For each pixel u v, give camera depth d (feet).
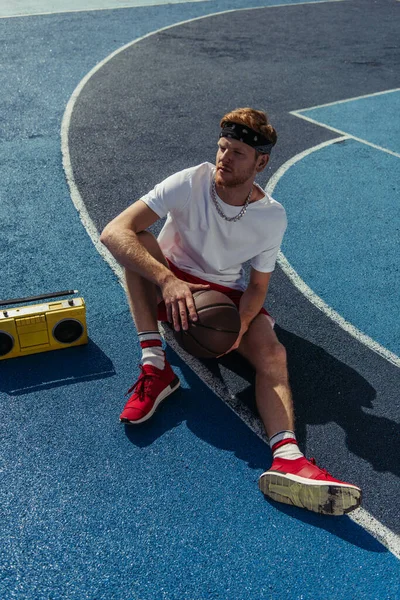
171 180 12.18
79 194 20.43
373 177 23.32
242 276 13.67
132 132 25.21
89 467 11.40
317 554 10.32
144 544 10.23
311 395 13.32
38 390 12.84
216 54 35.70
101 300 15.53
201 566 9.98
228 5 46.52
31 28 37.47
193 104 28.50
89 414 12.43
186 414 12.64
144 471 11.43
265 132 11.35
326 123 27.96
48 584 9.53
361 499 10.61
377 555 10.38
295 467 10.75
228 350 11.89
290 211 20.54
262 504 11.07
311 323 15.47
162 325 14.79
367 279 17.40
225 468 11.63
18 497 10.77
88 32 37.63
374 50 39.09
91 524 10.46
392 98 31.71
